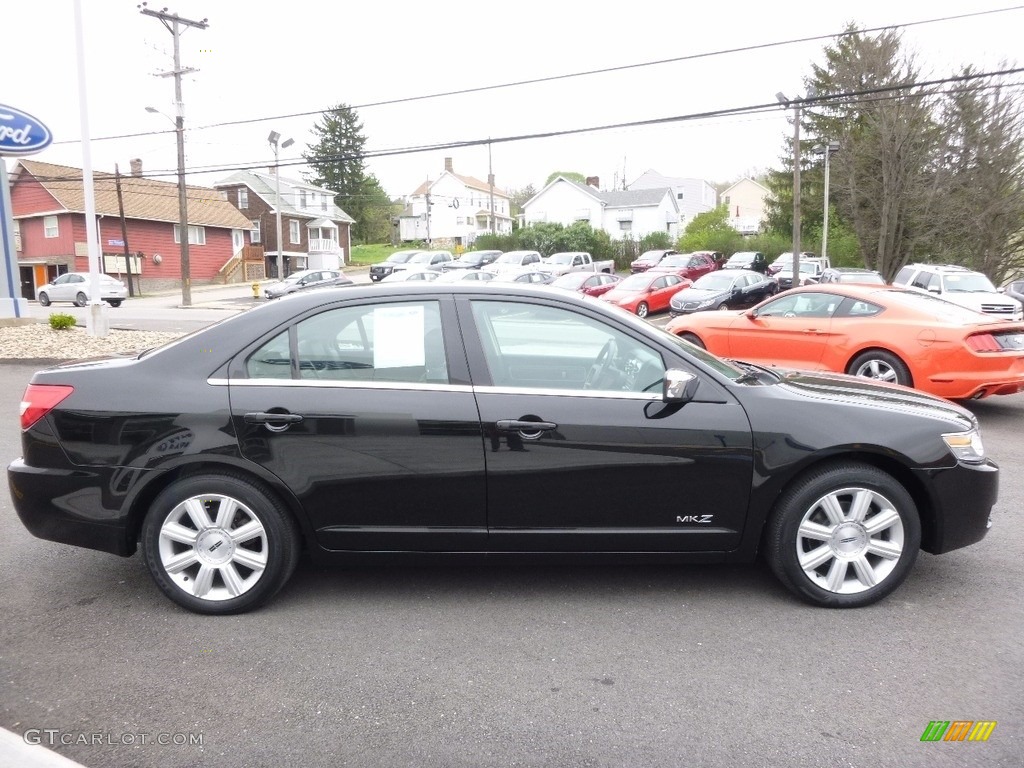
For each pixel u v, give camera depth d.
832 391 4.13
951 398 8.38
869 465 3.88
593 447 3.76
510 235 54.50
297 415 3.76
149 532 3.83
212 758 2.75
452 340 3.88
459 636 3.65
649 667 3.36
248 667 3.37
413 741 2.84
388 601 4.05
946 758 2.72
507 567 4.51
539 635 3.66
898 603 3.97
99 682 3.25
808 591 3.88
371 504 3.82
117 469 3.80
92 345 15.20
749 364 4.77
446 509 3.83
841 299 9.27
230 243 52.84
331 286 4.21
